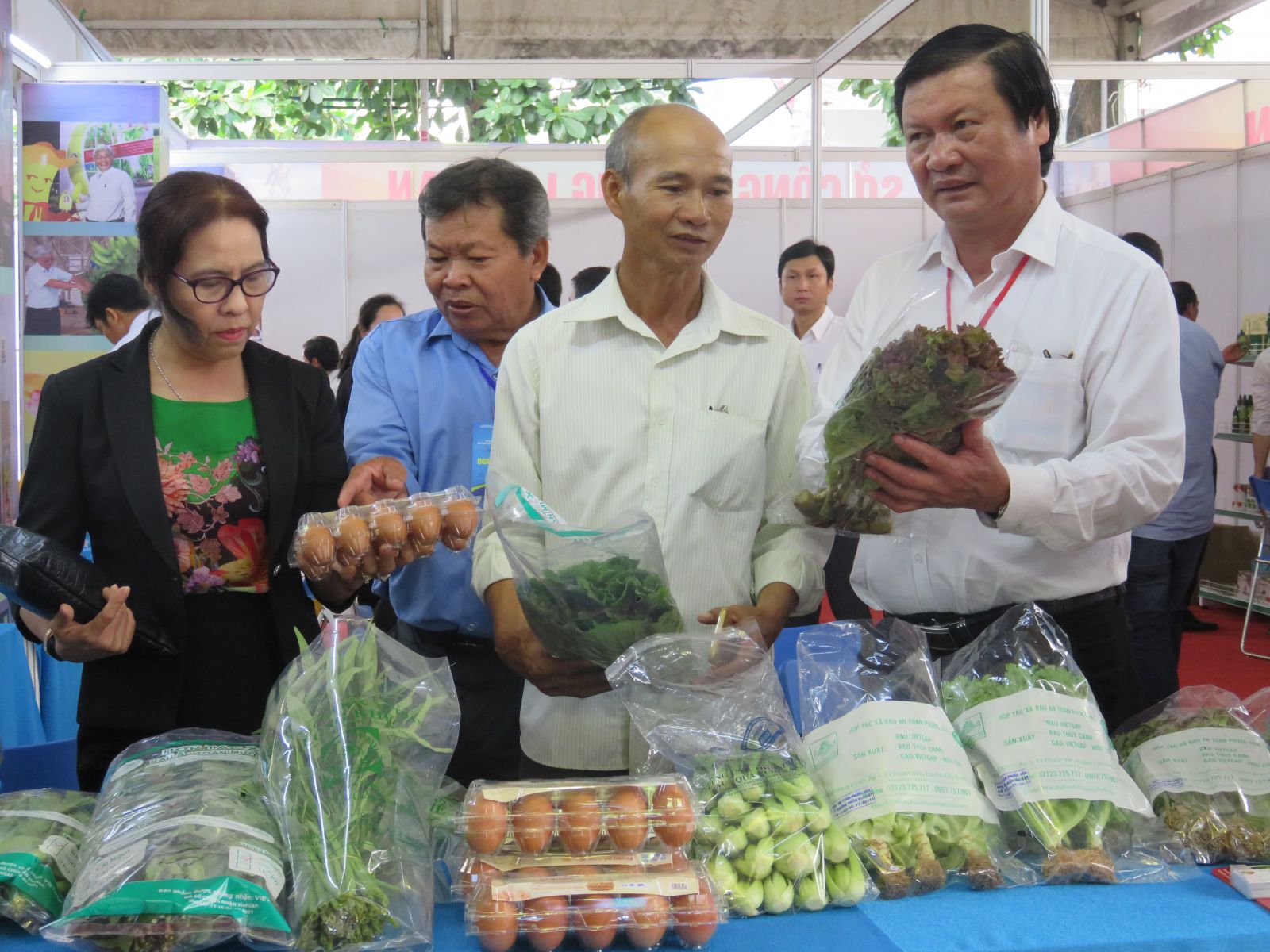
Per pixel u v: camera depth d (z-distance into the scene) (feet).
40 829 4.37
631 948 4.10
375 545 5.74
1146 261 6.18
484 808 4.29
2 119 16.65
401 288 28.43
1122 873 4.60
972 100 5.97
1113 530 5.92
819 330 17.17
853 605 13.92
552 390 6.31
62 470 5.95
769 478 6.58
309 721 4.34
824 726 4.99
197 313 5.65
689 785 4.59
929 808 4.57
